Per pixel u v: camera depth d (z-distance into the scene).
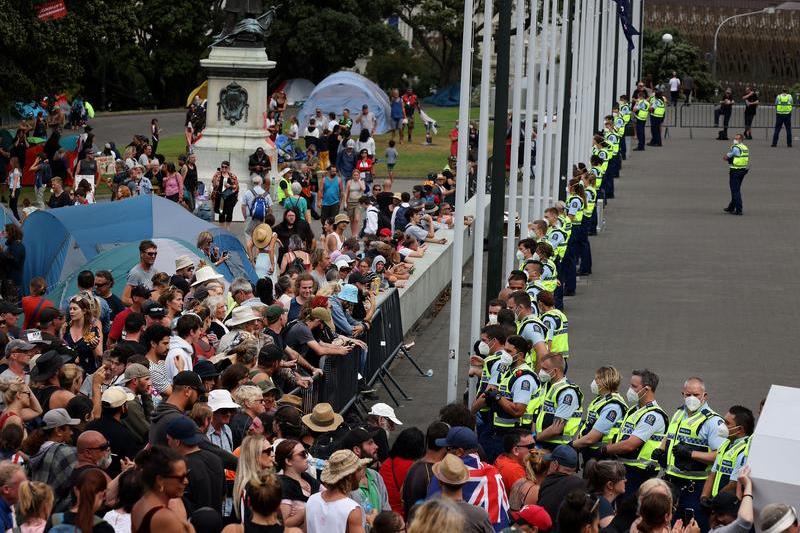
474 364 25.67
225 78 58.75
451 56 116.25
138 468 14.87
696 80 115.56
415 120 97.56
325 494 15.47
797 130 87.44
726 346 33.78
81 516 13.84
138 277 28.39
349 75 89.25
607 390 21.62
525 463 18.52
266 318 24.86
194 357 22.05
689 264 44.44
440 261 41.75
